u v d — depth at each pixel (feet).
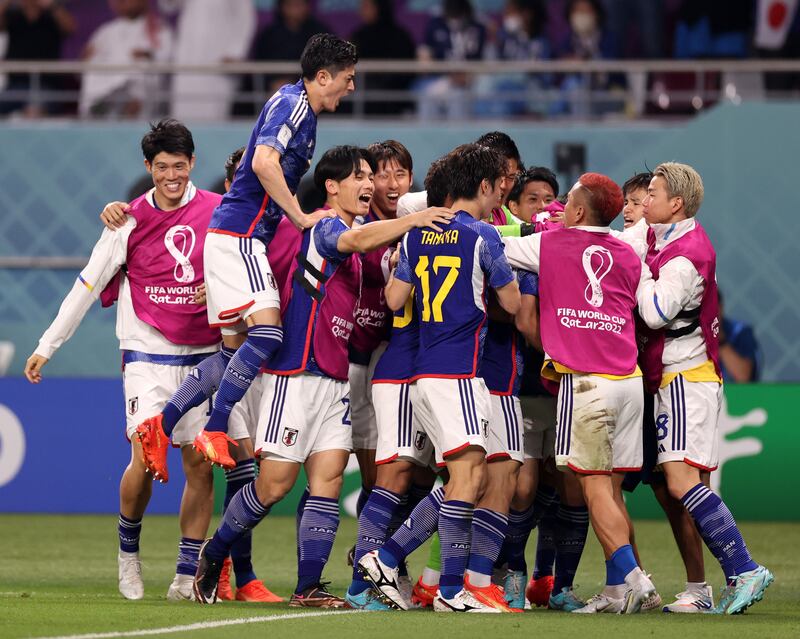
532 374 68.13
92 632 50.11
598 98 144.05
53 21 165.07
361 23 171.83
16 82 160.97
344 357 64.69
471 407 60.70
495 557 63.82
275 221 65.98
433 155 140.87
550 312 63.05
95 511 122.42
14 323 134.72
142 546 99.09
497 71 141.18
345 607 62.80
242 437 72.43
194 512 69.05
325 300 63.82
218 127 142.20
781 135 134.00
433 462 65.31
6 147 142.20
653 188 65.98
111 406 123.34
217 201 73.05
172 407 64.54
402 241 62.59
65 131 142.20
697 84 147.23
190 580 68.28
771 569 86.43
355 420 70.33
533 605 72.84
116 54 164.14
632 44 161.38
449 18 159.43
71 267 137.90
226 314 63.82
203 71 142.72
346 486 120.57
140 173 142.31
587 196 63.10
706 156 135.85
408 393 63.52
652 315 63.05
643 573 61.05
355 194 65.05
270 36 160.15
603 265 62.80
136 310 71.10
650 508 120.37
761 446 118.01
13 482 123.13
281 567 88.58
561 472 67.77
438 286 61.11
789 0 154.51
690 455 63.98
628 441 63.05
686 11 157.89
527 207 73.61
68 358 133.28
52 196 142.00
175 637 48.88
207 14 163.53
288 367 63.36
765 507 117.91
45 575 81.41
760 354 129.49
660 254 65.26
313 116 65.46
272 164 62.64
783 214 133.69
